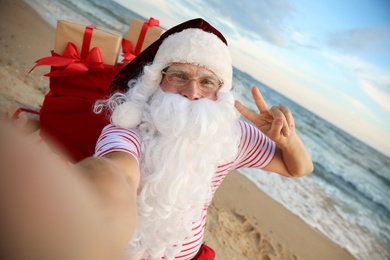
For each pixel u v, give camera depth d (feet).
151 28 6.48
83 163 1.82
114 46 5.76
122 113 4.11
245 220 12.82
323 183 26.68
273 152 5.06
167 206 4.06
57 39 5.76
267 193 17.11
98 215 1.05
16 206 0.77
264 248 11.69
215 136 4.35
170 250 4.27
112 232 1.21
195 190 4.25
